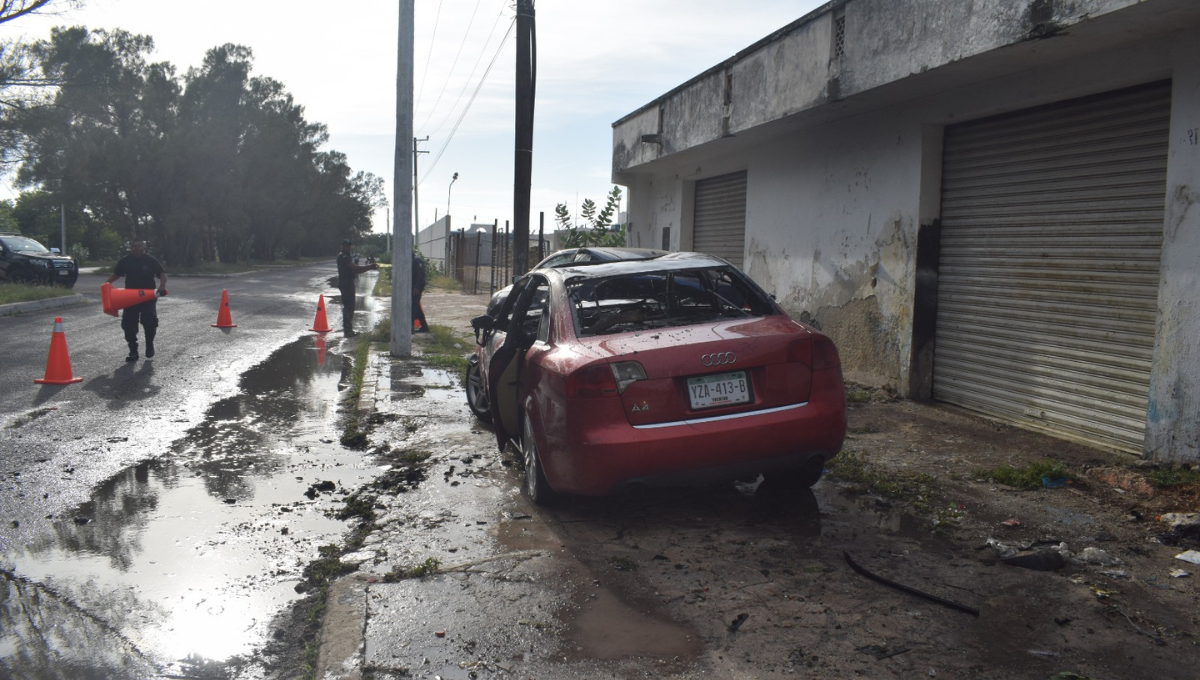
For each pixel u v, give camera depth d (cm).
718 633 333
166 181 4766
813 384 457
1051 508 487
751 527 466
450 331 1591
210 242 6406
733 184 1315
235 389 977
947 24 660
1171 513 459
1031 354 707
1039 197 695
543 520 488
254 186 5956
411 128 1215
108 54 3188
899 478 552
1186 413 535
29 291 2109
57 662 329
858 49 782
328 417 824
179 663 330
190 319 1830
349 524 499
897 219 846
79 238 7100
